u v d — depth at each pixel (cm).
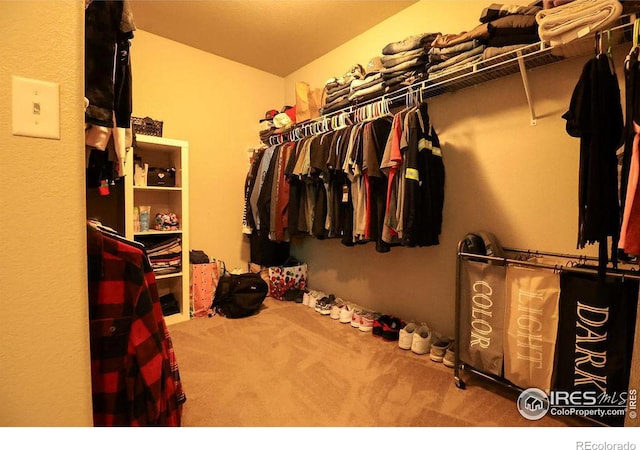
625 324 109
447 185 200
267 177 261
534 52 137
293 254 325
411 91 184
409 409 135
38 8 57
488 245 155
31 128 57
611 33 118
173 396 101
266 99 332
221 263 285
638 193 93
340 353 188
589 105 109
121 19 89
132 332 88
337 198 216
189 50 277
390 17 234
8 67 54
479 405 138
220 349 193
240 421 127
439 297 206
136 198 251
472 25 190
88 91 84
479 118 183
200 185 289
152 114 258
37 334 59
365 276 253
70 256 62
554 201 157
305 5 220
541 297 128
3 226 55
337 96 240
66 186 61
